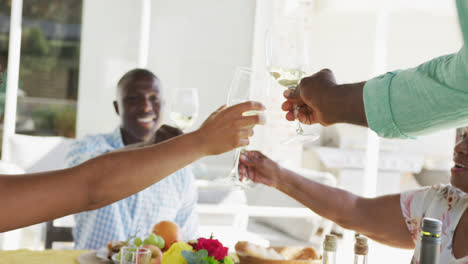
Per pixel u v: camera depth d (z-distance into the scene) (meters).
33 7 5.00
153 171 0.78
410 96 0.87
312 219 3.11
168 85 4.86
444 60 0.85
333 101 0.96
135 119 2.06
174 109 1.73
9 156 3.47
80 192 0.76
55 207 0.75
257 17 4.91
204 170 4.07
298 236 3.15
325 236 1.12
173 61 4.86
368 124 0.92
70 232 2.56
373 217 1.43
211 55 4.91
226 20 4.91
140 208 1.84
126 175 0.77
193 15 4.88
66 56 4.98
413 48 6.04
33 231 3.19
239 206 3.10
